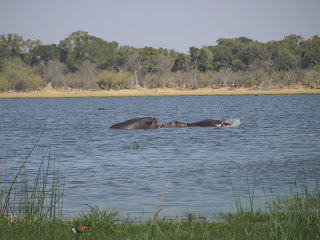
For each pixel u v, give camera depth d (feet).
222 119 408.67
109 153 203.92
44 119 433.48
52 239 92.07
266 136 263.29
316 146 220.43
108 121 406.00
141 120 309.22
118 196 128.98
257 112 509.76
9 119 434.71
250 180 145.89
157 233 92.58
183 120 417.28
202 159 185.98
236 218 105.29
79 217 106.42
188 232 92.27
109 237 91.71
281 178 147.74
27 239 91.91
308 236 88.89
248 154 197.77
